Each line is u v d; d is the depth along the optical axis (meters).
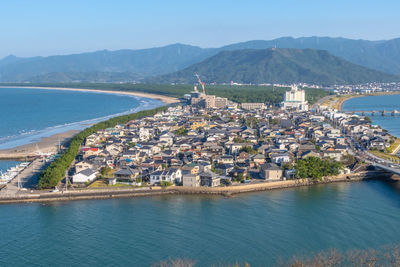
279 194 145.50
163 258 98.19
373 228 114.69
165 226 116.56
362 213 126.06
